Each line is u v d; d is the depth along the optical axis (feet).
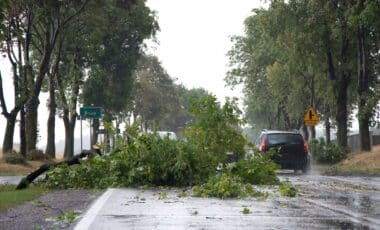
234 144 69.05
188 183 62.69
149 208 42.42
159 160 62.59
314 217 38.22
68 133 181.37
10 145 134.62
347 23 126.72
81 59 191.52
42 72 139.23
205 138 68.18
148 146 63.52
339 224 35.19
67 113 181.27
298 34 142.00
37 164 136.36
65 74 191.11
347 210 42.29
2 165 119.44
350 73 148.46
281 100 210.79
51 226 33.53
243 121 70.38
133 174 61.62
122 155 63.46
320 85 162.09
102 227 33.30
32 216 37.55
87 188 61.57
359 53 131.75
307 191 59.21
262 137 107.86
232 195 51.80
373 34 141.18
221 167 67.51
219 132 68.59
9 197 48.03
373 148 160.86
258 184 66.69
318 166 134.00
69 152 180.96
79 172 62.44
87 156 67.36
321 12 133.49
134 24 195.83
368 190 61.21
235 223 35.14
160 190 58.49
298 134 105.70
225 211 41.04
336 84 148.15
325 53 146.92
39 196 51.29
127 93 209.97
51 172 61.98
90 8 144.77
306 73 177.88
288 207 43.93
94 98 198.80
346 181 77.71
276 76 199.00
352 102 177.37
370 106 128.47
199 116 69.62
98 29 165.17
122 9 167.94
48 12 130.00
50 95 165.78
